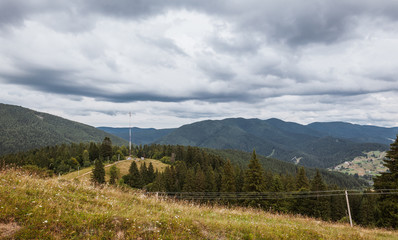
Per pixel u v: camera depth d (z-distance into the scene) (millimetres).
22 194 7684
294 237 9398
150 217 8195
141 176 87750
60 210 6938
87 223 6551
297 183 54531
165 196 13883
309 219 16344
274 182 51562
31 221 6020
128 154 155125
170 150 151375
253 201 43625
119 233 6430
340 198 58812
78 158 115312
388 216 29750
